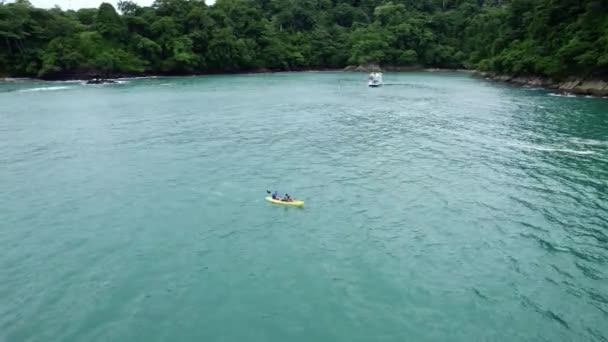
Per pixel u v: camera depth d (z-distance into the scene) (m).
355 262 28.05
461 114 74.94
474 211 35.06
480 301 24.09
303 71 188.88
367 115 75.69
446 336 21.47
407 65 191.25
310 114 77.00
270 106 86.06
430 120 70.31
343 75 167.12
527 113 72.88
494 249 29.41
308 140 57.50
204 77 154.62
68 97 96.31
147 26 156.38
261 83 133.00
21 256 28.84
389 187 40.28
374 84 121.81
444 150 52.00
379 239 30.92
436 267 27.41
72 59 132.75
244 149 53.16
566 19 105.75
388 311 23.30
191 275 26.67
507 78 124.50
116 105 86.00
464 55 184.62
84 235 31.72
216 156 50.22
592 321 22.47
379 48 188.62
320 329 21.95
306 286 25.50
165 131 63.12
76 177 43.66
